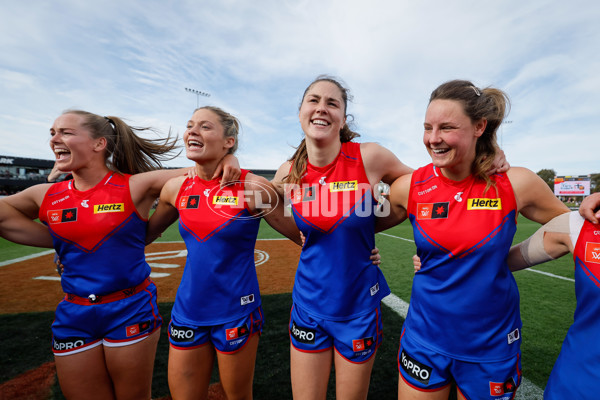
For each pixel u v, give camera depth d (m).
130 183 1.79
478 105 1.23
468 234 1.28
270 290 4.83
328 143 1.61
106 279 1.68
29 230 1.84
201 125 1.69
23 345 2.98
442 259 1.34
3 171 39.00
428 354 1.33
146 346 1.75
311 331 1.63
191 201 1.73
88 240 1.68
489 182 1.30
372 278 1.68
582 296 1.16
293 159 1.84
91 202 1.71
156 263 6.73
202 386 1.72
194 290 1.67
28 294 4.63
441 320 1.32
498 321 1.28
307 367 1.62
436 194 1.39
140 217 1.81
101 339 1.71
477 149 1.34
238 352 1.67
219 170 1.72
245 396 1.77
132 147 2.01
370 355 1.59
